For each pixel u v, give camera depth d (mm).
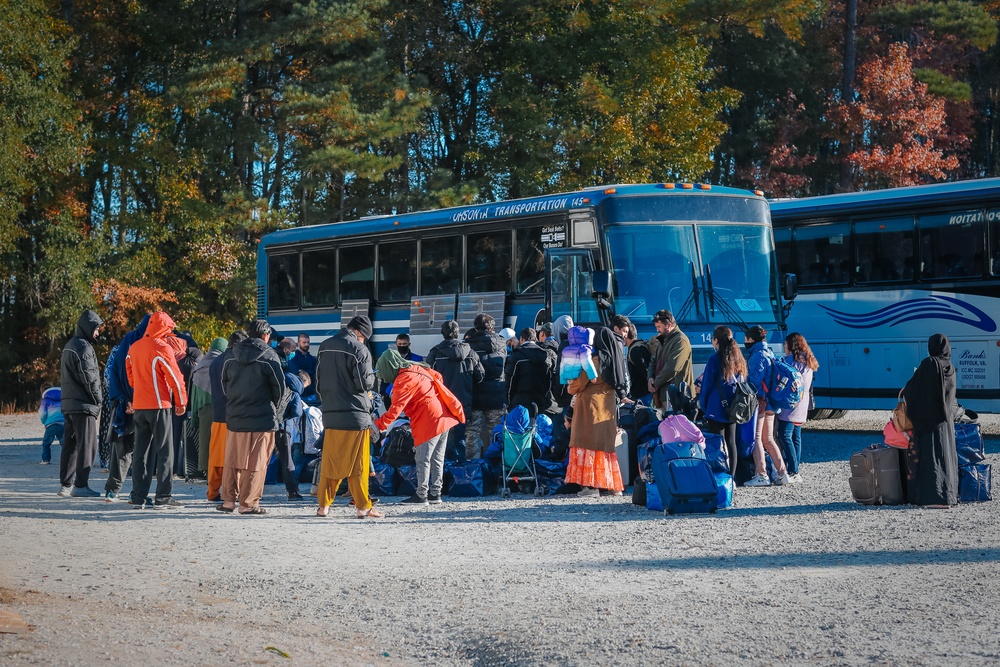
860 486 12000
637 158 40656
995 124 58312
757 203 17484
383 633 6984
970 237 18766
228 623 7098
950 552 9141
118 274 39156
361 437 11766
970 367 18688
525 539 10297
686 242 16938
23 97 35844
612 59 41094
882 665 5902
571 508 12320
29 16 36594
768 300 17172
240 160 40500
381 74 38250
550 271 16938
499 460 13734
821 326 20531
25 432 26688
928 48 52125
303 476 14805
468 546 9938
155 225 40375
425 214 20578
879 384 19828
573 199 17500
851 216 20172
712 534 10359
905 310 19453
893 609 7164
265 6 41094
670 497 11578
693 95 41531
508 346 16812
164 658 6039
